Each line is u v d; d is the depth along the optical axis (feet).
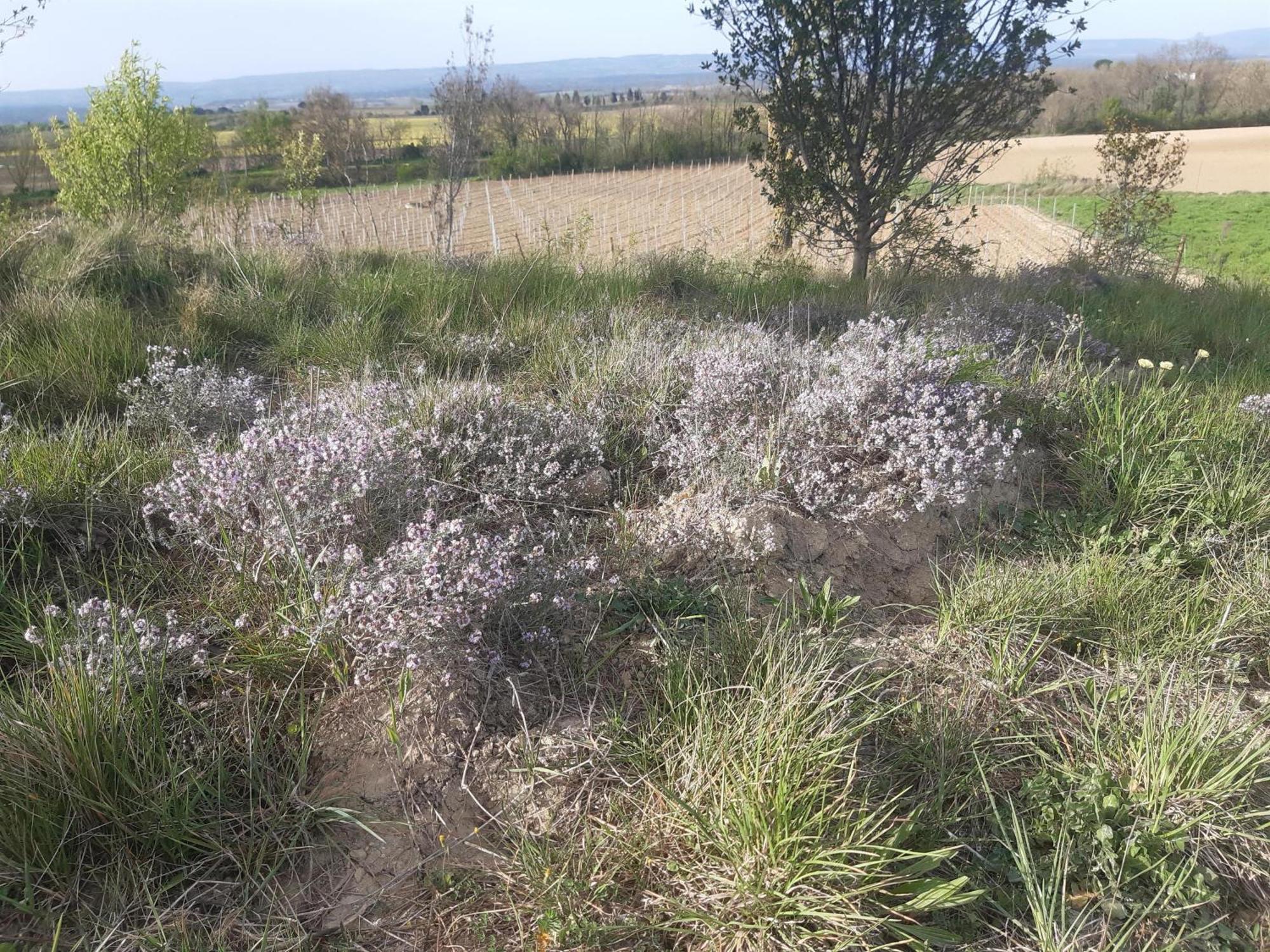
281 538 8.93
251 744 7.35
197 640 8.43
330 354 16.98
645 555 10.35
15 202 92.99
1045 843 7.31
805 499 11.32
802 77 28.09
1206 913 6.93
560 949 6.30
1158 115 217.77
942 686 8.95
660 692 8.40
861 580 10.86
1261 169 153.17
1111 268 35.09
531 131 187.11
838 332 19.13
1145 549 12.09
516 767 7.68
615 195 140.26
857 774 7.49
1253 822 7.59
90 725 6.84
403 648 7.78
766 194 30.91
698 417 13.00
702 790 7.20
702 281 24.04
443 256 25.11
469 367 16.66
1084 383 15.24
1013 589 10.19
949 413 13.09
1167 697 8.07
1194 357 20.79
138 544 9.86
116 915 6.22
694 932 6.46
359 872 6.82
